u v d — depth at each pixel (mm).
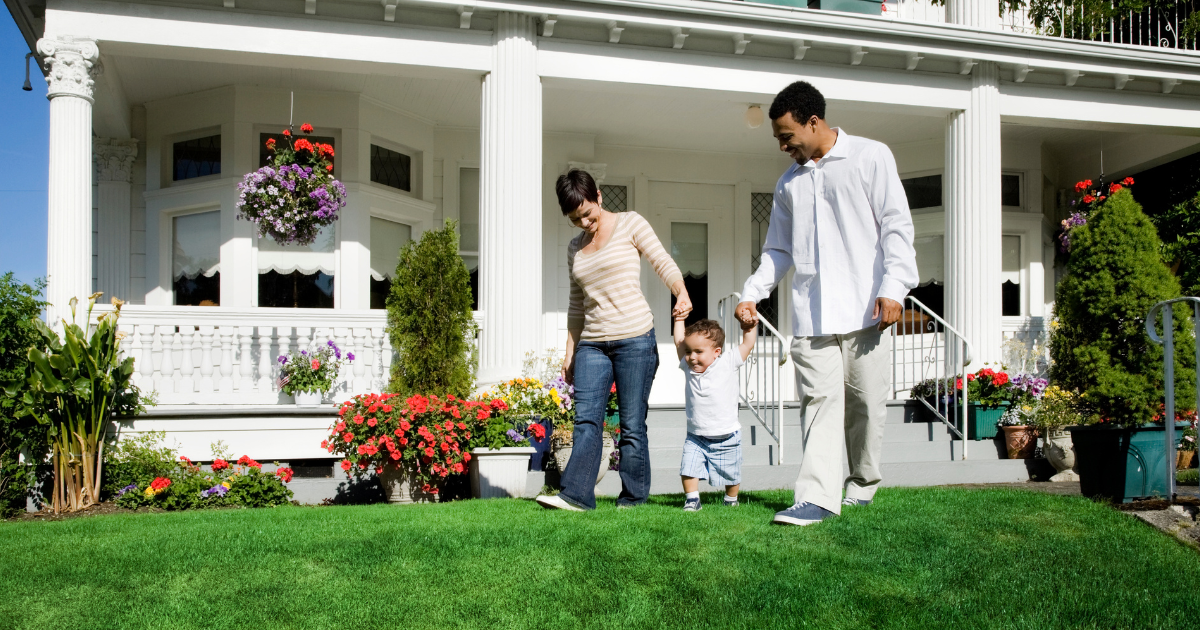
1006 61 8336
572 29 7547
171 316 6945
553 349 7301
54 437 5988
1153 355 6191
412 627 2701
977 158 8375
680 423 7973
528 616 2756
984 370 7902
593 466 4301
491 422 6172
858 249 3805
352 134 8586
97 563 3287
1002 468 7281
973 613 2727
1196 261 9211
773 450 7098
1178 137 9609
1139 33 9727
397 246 9188
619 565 3113
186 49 6805
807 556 3180
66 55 6527
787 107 3777
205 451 6707
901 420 8242
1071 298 6820
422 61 7191
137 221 8820
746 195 10711
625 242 4371
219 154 8555
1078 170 11016
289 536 3654
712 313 10523
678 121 9523
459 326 7027
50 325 6422
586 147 9969
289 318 7145
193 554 3379
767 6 7625
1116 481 4953
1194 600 2873
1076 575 3061
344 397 7262
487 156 7285
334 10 7051
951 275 8414
